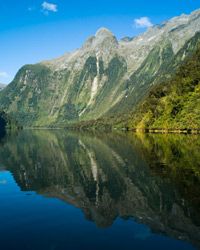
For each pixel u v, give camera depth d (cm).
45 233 2894
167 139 13038
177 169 5809
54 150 10612
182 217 3212
